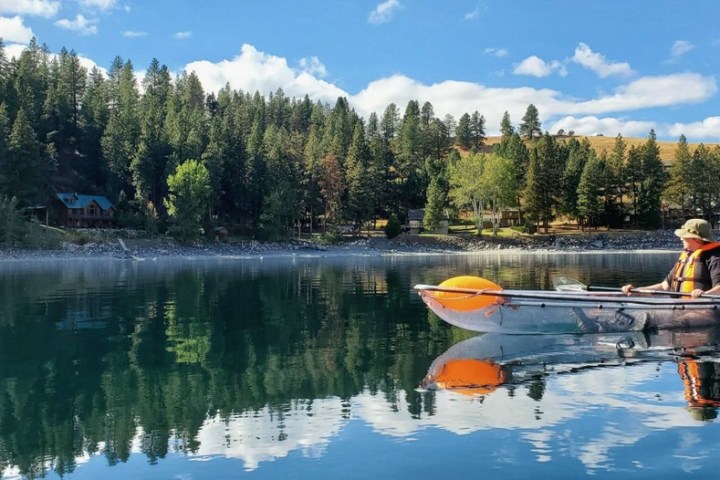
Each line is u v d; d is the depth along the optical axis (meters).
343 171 94.25
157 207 86.69
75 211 81.50
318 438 4.76
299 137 109.62
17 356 8.36
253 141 91.94
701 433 4.68
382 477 3.98
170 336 10.03
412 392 6.07
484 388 6.14
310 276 29.16
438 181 96.44
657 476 3.93
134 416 5.46
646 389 5.98
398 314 12.92
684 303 9.70
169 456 4.46
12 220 61.44
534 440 4.60
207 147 87.38
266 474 4.08
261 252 75.75
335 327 10.92
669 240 81.81
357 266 42.47
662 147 150.00
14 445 4.73
